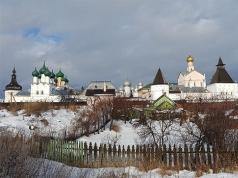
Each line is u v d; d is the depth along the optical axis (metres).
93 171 14.62
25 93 100.69
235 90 93.31
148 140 32.31
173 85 96.31
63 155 18.91
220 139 22.03
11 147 10.42
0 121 38.41
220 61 95.94
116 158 17.97
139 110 46.81
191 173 15.34
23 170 10.31
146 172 15.48
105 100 48.38
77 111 48.88
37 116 44.69
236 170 15.58
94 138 35.81
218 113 27.05
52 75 112.19
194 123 30.45
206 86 101.44
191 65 109.25
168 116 38.03
